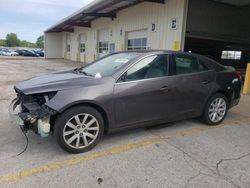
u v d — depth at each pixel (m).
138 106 3.88
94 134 3.62
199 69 4.66
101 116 3.63
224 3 15.24
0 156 3.37
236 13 16.50
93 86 3.56
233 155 3.61
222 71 4.97
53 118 3.38
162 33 12.78
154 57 4.17
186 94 4.39
